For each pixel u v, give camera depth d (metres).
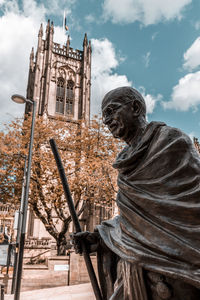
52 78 45.22
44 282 12.87
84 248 1.37
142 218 1.02
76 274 13.49
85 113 43.88
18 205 20.97
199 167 0.96
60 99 44.69
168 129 1.08
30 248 24.17
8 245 8.30
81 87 46.56
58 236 20.95
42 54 46.81
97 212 32.38
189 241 0.88
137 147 1.16
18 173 19.56
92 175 20.16
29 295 9.54
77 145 21.86
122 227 1.13
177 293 0.88
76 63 48.53
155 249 0.94
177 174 0.98
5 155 19.66
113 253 1.30
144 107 1.30
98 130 21.16
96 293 1.28
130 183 1.12
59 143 21.94
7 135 20.08
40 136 21.39
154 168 1.05
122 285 1.09
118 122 1.25
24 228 8.44
